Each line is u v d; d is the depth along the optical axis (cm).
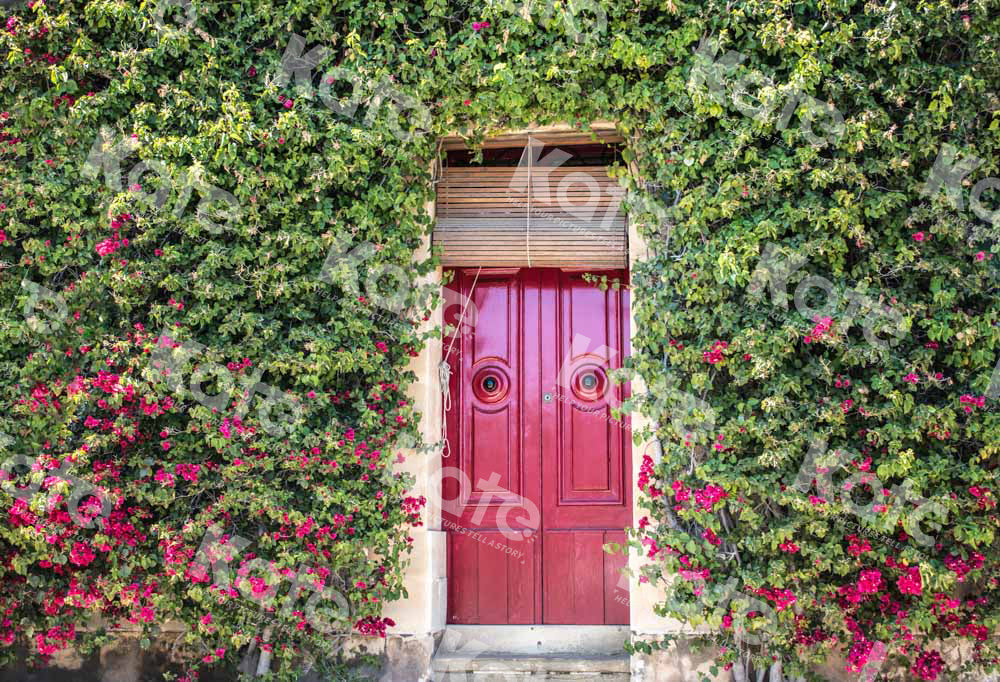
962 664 422
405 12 460
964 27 418
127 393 425
